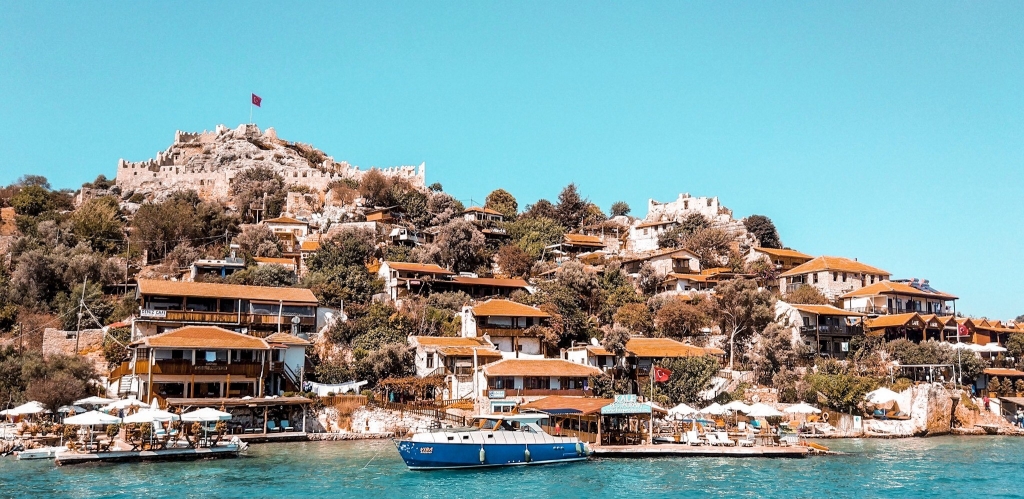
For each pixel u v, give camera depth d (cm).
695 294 12862
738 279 12106
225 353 8538
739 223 17838
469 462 6469
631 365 10125
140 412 6669
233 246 13375
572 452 6988
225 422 7831
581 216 19662
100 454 6425
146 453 6581
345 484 5728
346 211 16375
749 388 9981
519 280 12925
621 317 11725
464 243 14050
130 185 19025
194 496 5225
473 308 10381
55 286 11719
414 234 15275
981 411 10600
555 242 16400
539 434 6869
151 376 8038
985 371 11456
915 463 7031
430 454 6325
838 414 9606
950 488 5856
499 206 19300
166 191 18138
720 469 6588
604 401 8100
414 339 9856
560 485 5850
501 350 10375
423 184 19275
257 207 16825
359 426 8400
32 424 7450
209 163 19850
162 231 14638
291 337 9281
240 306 9869
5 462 6450
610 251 16900
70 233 14550
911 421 9700
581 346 10288
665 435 8262
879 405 9938
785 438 7981
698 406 9494
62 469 6119
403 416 8456
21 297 11244
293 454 7088
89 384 8581
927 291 14112
